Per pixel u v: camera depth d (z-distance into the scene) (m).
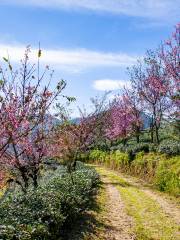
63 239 15.31
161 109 43.44
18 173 19.12
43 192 17.36
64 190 19.98
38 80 11.48
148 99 44.06
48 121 17.22
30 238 11.32
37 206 14.80
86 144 39.56
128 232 17.20
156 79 41.56
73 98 11.78
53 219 14.05
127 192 29.53
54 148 20.56
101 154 59.38
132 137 63.19
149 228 18.14
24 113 11.27
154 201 25.48
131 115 52.53
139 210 22.33
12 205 14.41
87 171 33.66
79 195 21.22
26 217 13.06
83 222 18.30
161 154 37.22
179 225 18.83
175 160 31.50
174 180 28.27
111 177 40.44
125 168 44.84
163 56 37.38
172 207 23.45
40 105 11.54
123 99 52.59
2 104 11.02
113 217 20.16
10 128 10.96
